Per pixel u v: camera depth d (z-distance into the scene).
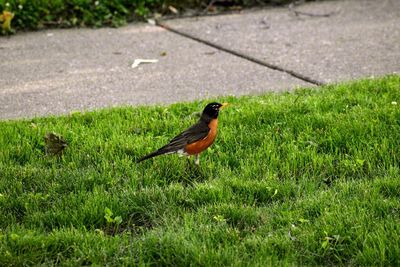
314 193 9.07
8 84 13.35
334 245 7.78
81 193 9.00
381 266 7.40
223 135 10.69
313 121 11.04
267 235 8.08
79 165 9.95
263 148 10.29
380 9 17.81
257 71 13.91
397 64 14.05
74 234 8.12
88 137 10.74
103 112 11.75
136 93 12.96
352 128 10.67
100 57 14.77
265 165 9.74
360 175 9.54
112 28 16.70
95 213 8.55
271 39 15.77
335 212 8.34
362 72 13.67
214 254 7.58
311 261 7.60
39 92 13.00
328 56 14.62
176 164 9.89
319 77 13.51
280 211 8.55
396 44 15.24
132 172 9.64
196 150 9.45
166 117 11.62
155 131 11.08
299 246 7.82
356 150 10.03
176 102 12.45
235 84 13.30
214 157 10.19
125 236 8.09
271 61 14.44
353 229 8.00
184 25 16.86
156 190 9.05
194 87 13.20
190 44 15.54
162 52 15.01
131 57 14.77
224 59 14.62
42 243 7.89
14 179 9.46
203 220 8.38
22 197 8.98
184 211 8.68
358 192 8.93
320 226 8.10
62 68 14.17
